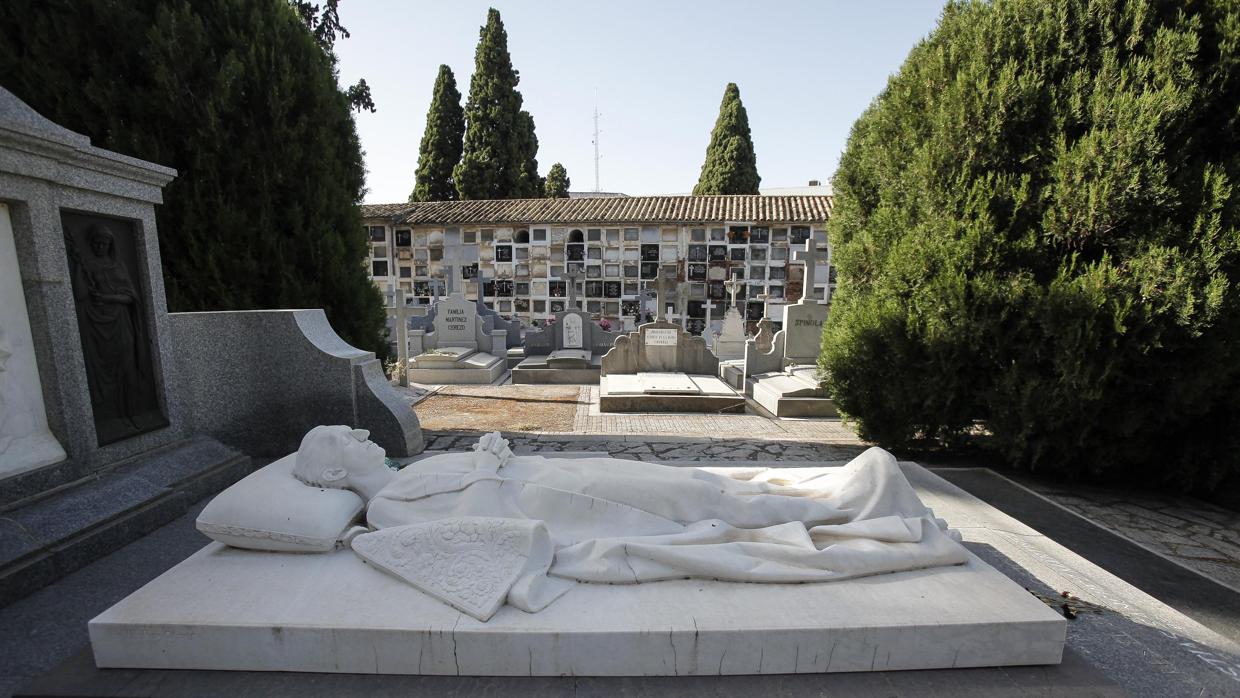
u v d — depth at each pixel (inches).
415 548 84.7
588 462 105.8
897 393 226.2
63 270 124.5
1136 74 184.9
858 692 75.4
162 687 73.2
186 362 164.1
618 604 80.3
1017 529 137.6
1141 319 174.4
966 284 205.6
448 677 75.7
